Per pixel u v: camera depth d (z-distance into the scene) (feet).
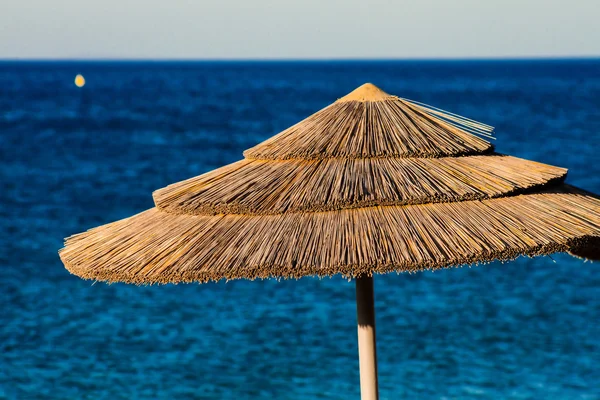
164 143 178.81
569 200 21.26
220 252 18.81
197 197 21.07
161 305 60.34
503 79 549.95
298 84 505.66
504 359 48.65
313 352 50.75
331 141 22.12
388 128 22.63
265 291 63.31
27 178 127.95
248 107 293.23
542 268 68.80
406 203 19.89
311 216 19.70
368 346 22.02
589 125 194.80
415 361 48.47
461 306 59.11
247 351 50.96
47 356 50.29
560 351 49.57
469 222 19.29
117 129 211.00
